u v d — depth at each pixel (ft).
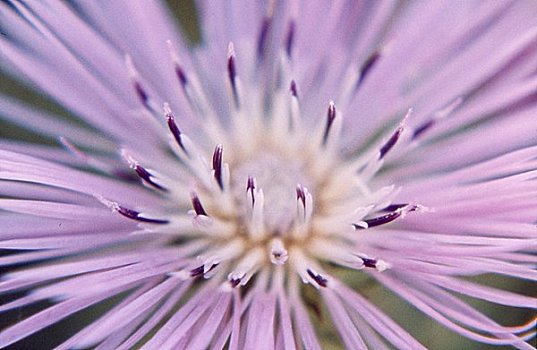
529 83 0.41
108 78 0.42
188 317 0.37
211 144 0.42
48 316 0.36
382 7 0.43
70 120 0.46
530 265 0.38
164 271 0.39
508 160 0.39
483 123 0.43
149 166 0.42
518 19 0.42
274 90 0.43
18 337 0.36
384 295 0.41
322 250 0.40
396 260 0.39
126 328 0.37
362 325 0.39
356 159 0.43
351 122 0.43
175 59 0.41
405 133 0.42
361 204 0.41
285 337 0.37
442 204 0.40
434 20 0.43
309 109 0.44
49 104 0.46
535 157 0.39
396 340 0.37
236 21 0.43
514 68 0.41
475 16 0.42
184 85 0.42
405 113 0.43
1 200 0.36
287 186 0.42
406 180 0.42
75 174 0.39
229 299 0.38
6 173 0.36
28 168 0.37
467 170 0.40
